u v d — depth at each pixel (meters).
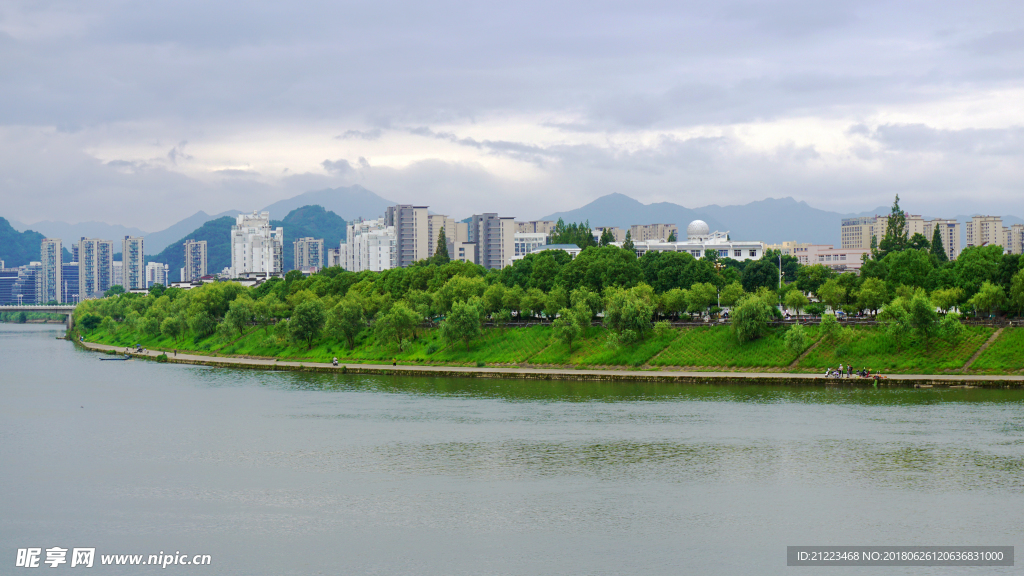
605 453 129.88
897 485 110.50
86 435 150.50
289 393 197.62
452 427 151.25
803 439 134.50
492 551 91.56
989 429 137.12
